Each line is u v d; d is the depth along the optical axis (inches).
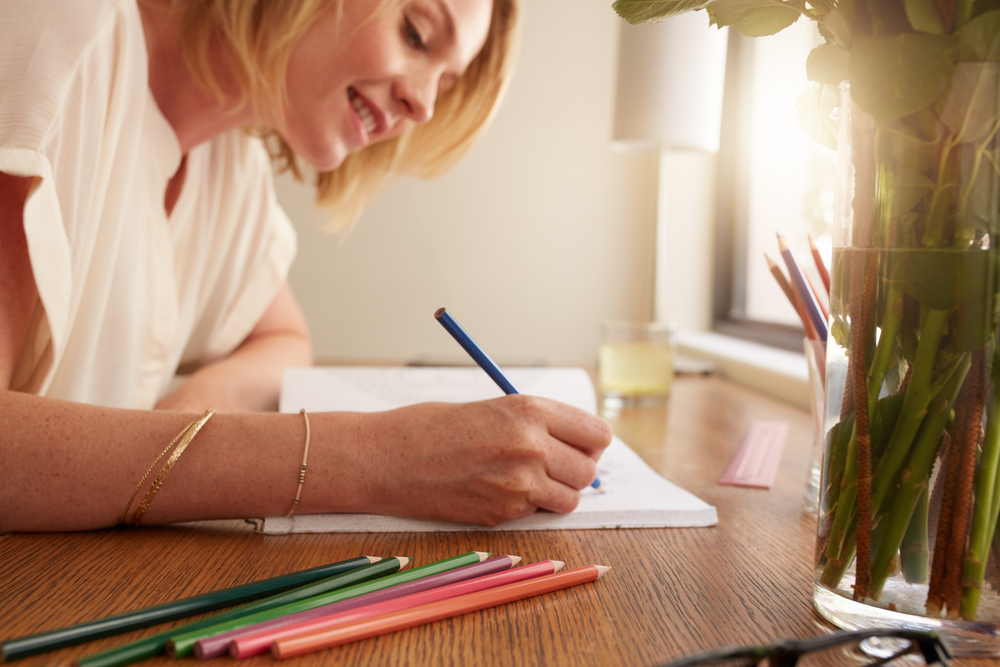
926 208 12.0
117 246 30.0
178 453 19.1
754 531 20.8
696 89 65.9
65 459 18.8
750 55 82.7
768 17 14.5
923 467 12.2
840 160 13.5
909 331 12.2
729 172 85.7
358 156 47.2
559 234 87.8
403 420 20.7
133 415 19.9
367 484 19.8
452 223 87.4
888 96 11.8
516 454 19.6
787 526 21.4
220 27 31.8
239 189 43.5
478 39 36.7
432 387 33.5
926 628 12.3
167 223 36.2
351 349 88.1
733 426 38.4
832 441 13.4
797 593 16.0
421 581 15.0
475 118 46.2
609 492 23.0
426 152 47.8
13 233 23.2
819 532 14.0
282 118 33.3
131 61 28.3
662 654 12.9
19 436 18.8
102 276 29.6
